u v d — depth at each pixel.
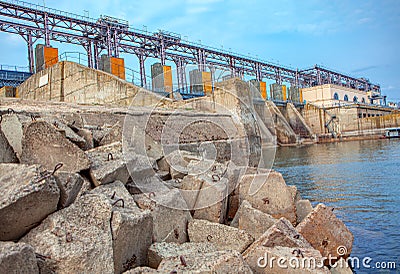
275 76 72.25
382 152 36.78
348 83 96.19
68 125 8.29
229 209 8.20
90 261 4.13
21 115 8.70
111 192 5.93
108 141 8.90
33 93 30.55
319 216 6.95
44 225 4.45
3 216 4.00
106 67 36.38
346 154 37.03
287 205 8.09
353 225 10.71
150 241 5.57
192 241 6.57
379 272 7.34
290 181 20.56
